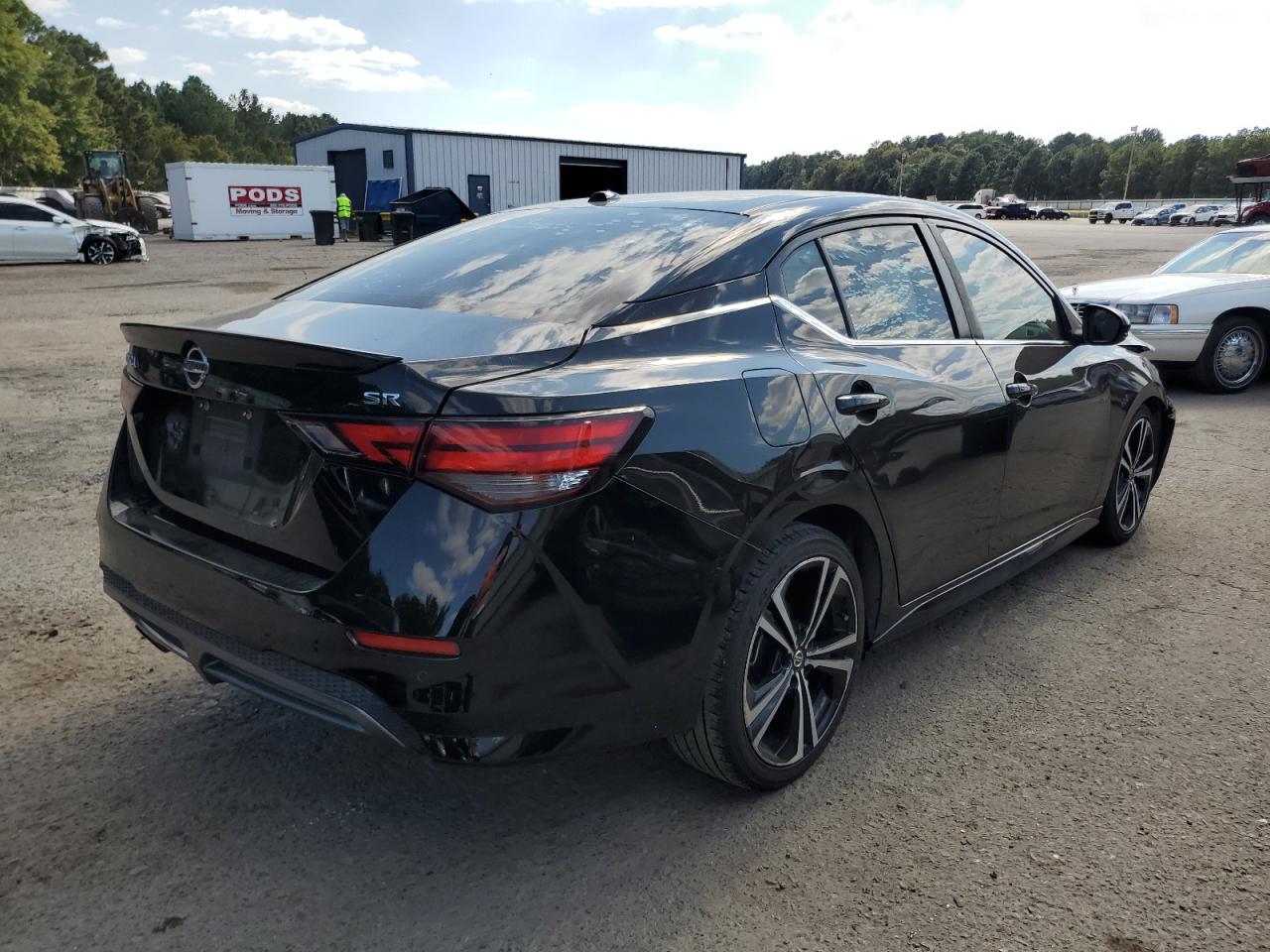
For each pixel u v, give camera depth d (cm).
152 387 263
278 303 289
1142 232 5178
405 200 2945
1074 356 387
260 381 220
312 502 214
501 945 211
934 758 285
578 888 229
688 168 4441
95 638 358
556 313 245
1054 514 384
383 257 326
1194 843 246
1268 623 380
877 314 303
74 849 241
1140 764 282
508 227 323
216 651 236
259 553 227
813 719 271
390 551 203
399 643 203
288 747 289
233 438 235
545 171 4084
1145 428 454
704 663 234
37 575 413
